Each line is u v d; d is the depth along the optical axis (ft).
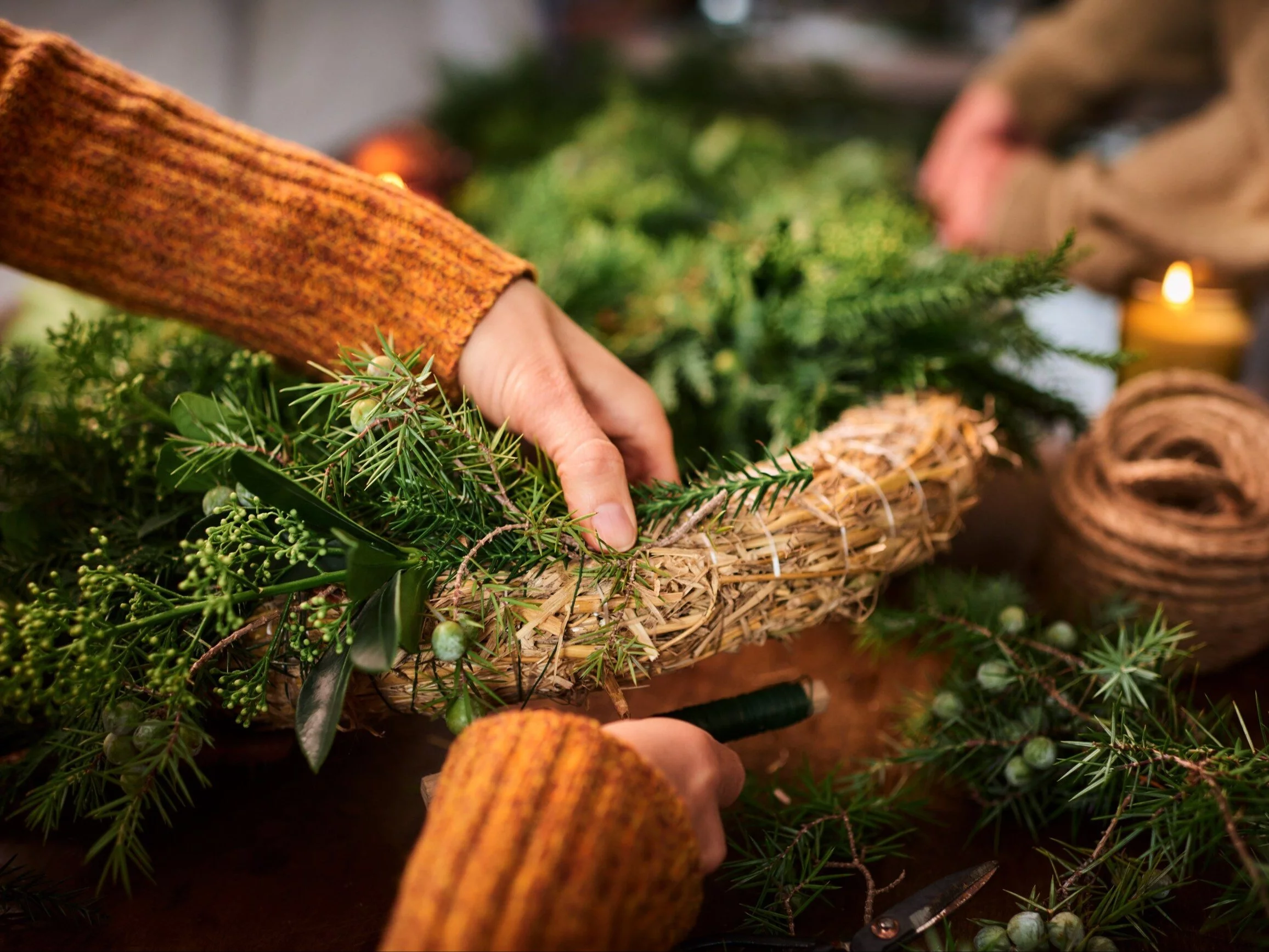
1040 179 2.83
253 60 3.55
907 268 1.86
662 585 1.23
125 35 3.07
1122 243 2.61
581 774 1.01
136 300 1.44
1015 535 1.89
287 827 1.37
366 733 1.45
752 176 2.92
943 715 1.39
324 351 1.44
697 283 1.96
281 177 1.42
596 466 1.25
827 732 1.51
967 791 1.42
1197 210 2.51
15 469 1.51
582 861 0.98
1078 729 1.35
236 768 1.44
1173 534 1.51
